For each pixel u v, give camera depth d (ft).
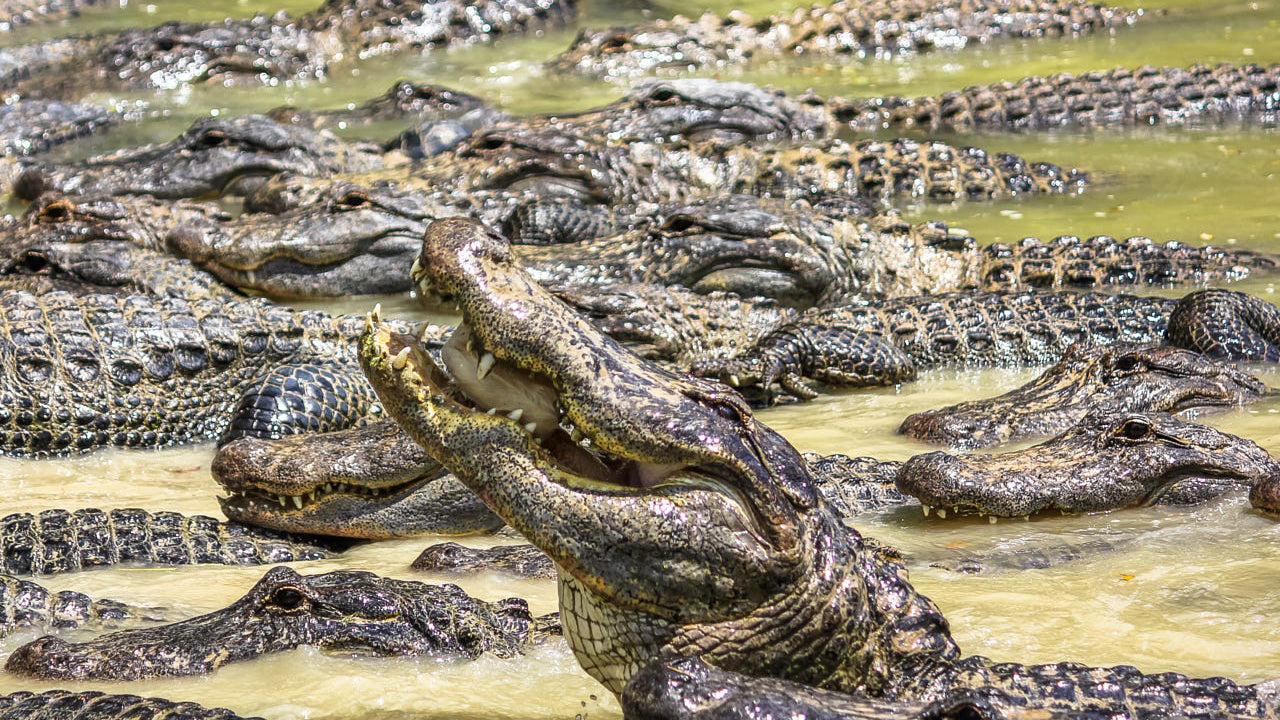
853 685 26.30
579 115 95.45
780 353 57.62
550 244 75.46
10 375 51.01
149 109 112.27
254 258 68.18
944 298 64.18
